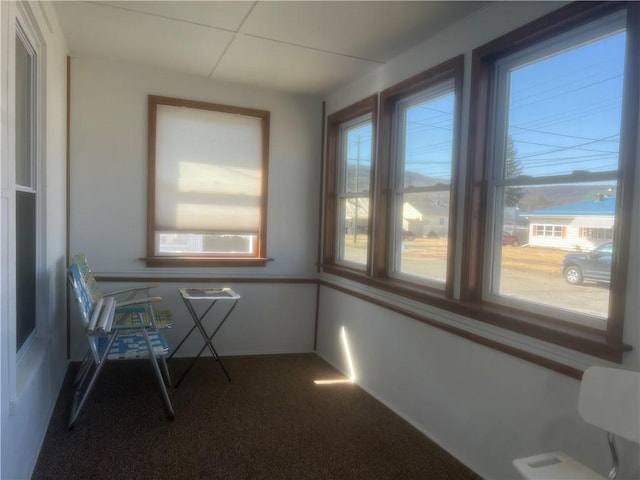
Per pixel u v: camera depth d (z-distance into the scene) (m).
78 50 3.42
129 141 3.71
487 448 2.29
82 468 2.23
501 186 2.38
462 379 2.46
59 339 3.15
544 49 2.13
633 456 1.64
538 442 2.02
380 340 3.24
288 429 2.73
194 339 3.99
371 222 3.38
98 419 2.74
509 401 2.17
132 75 3.68
